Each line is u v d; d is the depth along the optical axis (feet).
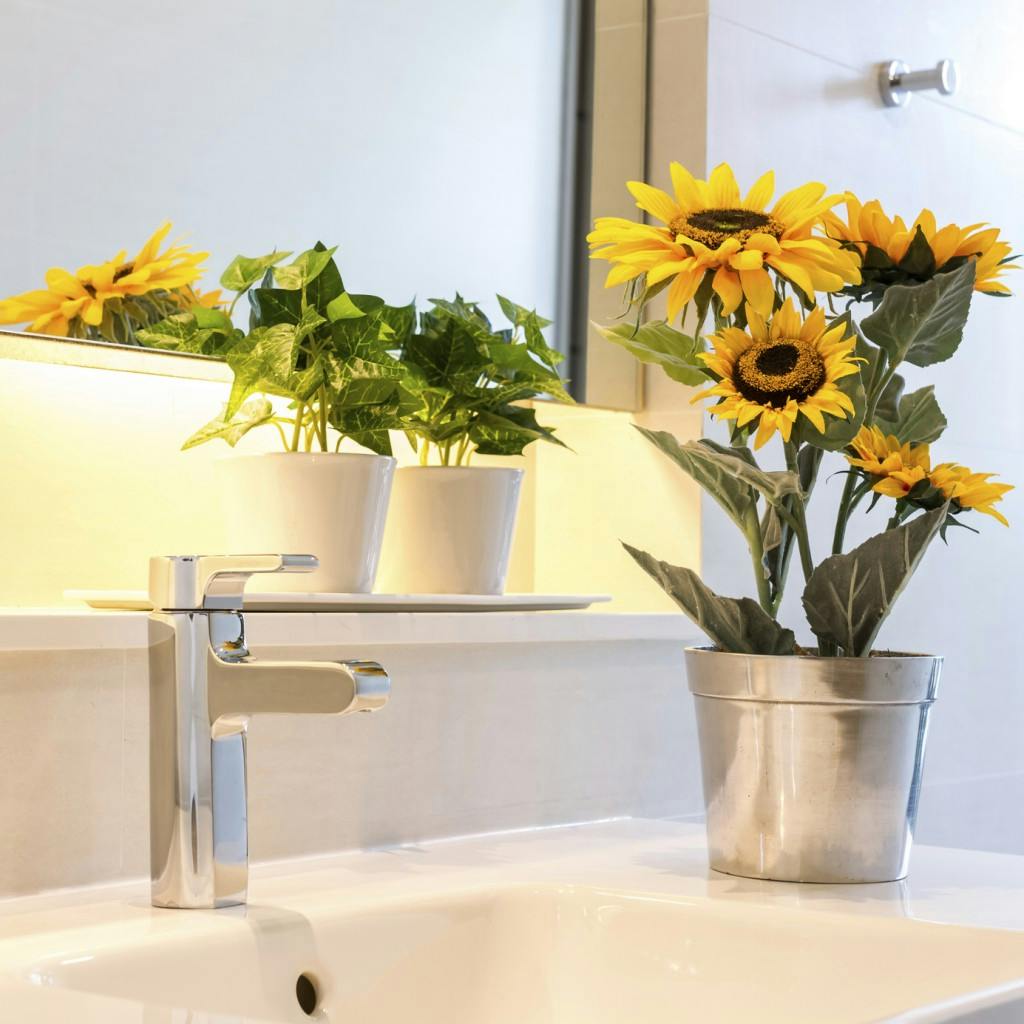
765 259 2.74
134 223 3.10
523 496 4.24
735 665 2.91
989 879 2.97
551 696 3.60
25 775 2.66
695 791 3.99
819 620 2.94
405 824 3.28
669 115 4.08
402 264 3.63
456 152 3.76
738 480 2.92
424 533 3.32
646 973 2.70
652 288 3.00
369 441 3.14
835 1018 2.50
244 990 2.38
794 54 4.34
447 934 2.70
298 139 3.42
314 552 3.02
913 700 2.90
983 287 2.96
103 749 2.77
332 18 3.48
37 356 3.05
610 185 4.08
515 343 3.42
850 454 3.01
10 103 2.91
